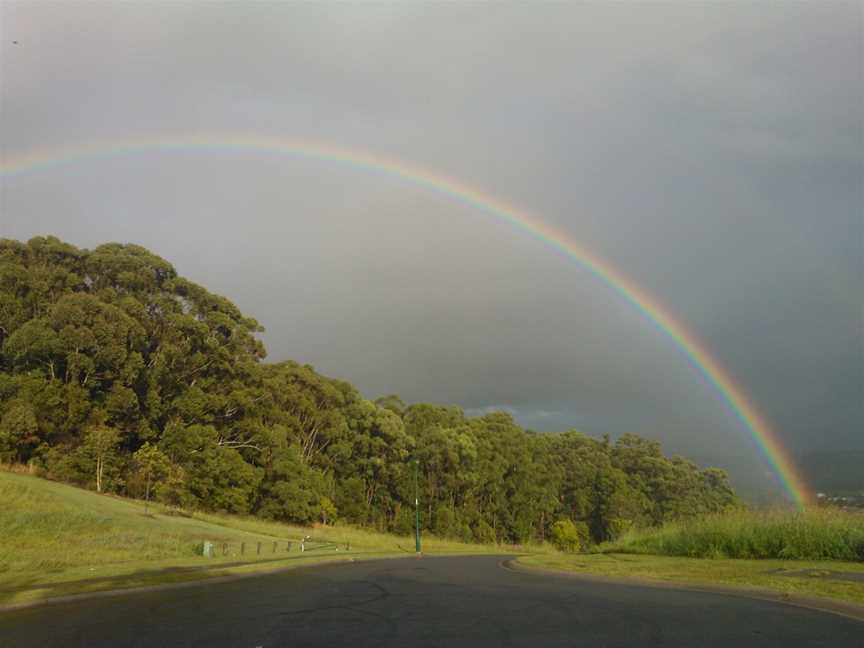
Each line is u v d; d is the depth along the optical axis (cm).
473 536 9931
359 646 1066
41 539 3219
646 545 3253
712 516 3091
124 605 1628
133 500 5756
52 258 6538
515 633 1167
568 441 13488
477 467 10450
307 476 7938
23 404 5556
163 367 6738
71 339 5803
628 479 12950
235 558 3303
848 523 2494
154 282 7062
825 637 1083
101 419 6097
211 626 1285
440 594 1834
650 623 1247
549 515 11775
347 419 9638
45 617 1425
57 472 5512
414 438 10481
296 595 1845
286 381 8706
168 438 6638
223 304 7625
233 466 6981
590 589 1894
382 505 9856
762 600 1556
